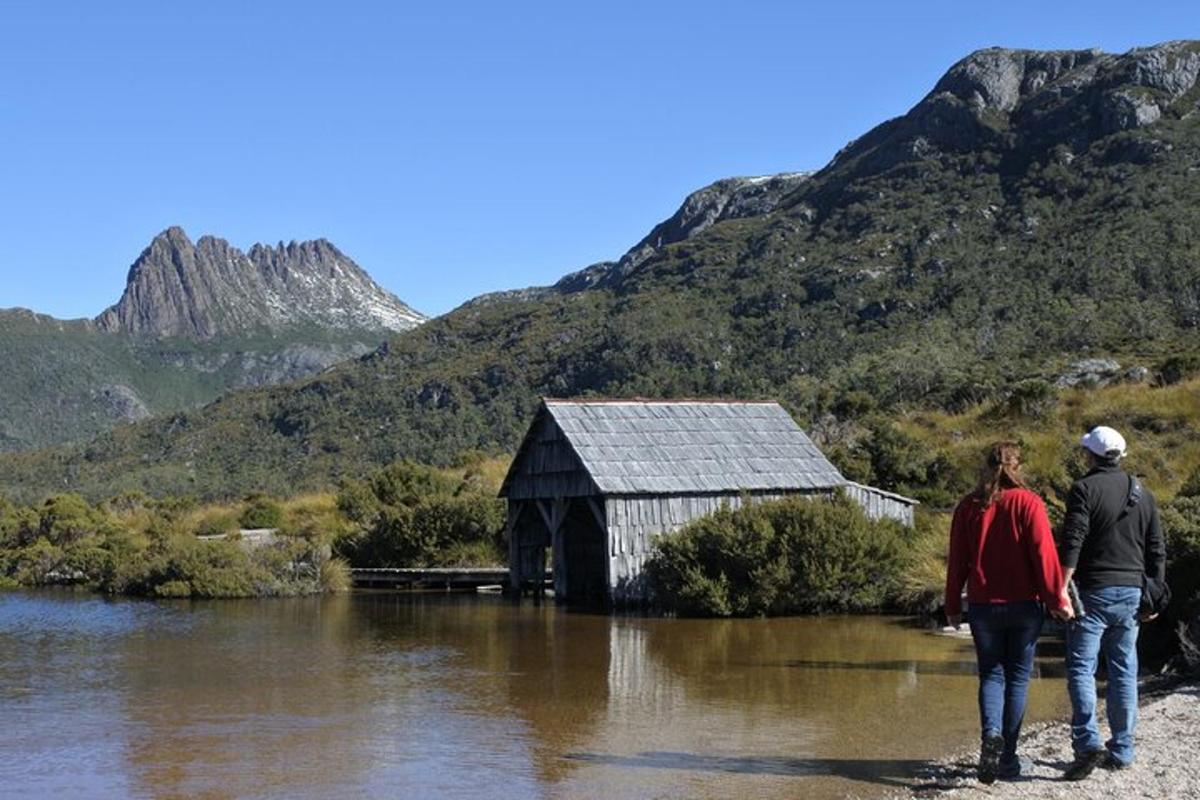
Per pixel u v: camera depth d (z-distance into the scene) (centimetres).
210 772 959
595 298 12788
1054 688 1291
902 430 3384
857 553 2072
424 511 3075
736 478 2383
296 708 1237
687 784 896
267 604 2525
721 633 1852
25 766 988
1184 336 5969
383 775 943
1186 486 1869
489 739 1073
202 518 3938
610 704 1241
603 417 2425
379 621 2114
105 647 1758
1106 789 798
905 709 1191
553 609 2294
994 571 823
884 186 12488
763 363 8750
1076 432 3172
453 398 10281
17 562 3300
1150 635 1437
